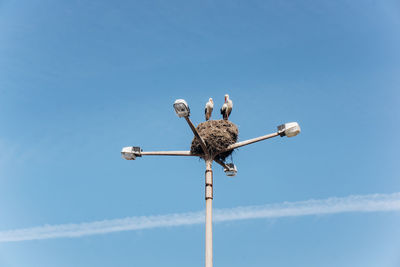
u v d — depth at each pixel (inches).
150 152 688.4
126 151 683.4
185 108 597.6
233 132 735.1
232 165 729.6
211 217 615.2
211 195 633.0
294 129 641.0
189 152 685.3
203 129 717.3
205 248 590.2
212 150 676.1
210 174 651.5
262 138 663.8
